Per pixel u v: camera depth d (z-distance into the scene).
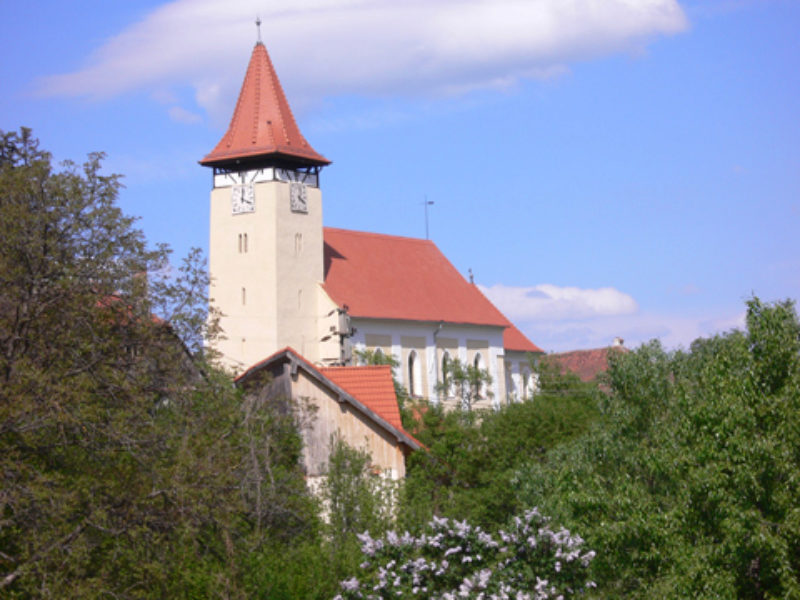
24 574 20.88
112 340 24.89
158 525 24.17
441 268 97.81
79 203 25.23
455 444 44.25
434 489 41.22
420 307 88.94
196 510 24.16
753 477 28.12
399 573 24.53
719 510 28.66
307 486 35.53
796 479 28.08
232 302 81.62
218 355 28.53
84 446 23.97
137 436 24.48
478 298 97.38
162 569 23.14
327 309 81.88
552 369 75.00
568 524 31.00
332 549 29.22
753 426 29.27
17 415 21.50
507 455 45.00
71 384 22.97
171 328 26.98
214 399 27.69
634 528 29.95
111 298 25.95
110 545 23.53
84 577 22.41
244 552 27.83
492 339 95.81
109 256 25.55
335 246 89.06
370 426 42.47
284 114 82.62
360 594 24.47
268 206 80.69
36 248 24.28
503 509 38.81
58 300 24.19
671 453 30.59
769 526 27.81
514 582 24.39
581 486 32.38
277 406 41.25
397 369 84.62
